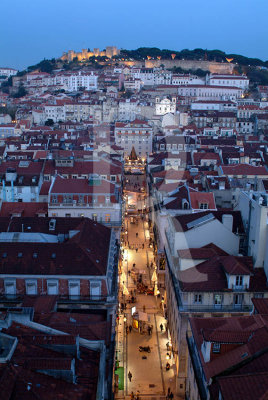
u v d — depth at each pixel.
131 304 87.19
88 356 43.94
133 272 100.25
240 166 123.69
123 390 63.16
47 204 94.88
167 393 62.78
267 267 62.50
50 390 37.38
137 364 69.19
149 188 130.38
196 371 46.44
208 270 62.78
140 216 132.50
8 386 35.69
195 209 88.38
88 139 195.50
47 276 64.62
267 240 62.50
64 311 62.69
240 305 61.72
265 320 44.00
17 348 40.84
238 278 60.72
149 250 113.62
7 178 110.44
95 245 71.62
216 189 102.19
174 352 67.00
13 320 45.91
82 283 64.69
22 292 65.00
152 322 81.31
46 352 41.50
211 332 42.91
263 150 174.00
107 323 51.72
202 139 191.25
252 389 33.91
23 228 78.31
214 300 61.53
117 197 97.06
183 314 61.06
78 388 38.75
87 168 121.69
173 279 69.50
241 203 76.44
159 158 154.50
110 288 66.06
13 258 66.62
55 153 146.00
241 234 72.94
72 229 77.56
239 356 41.34
